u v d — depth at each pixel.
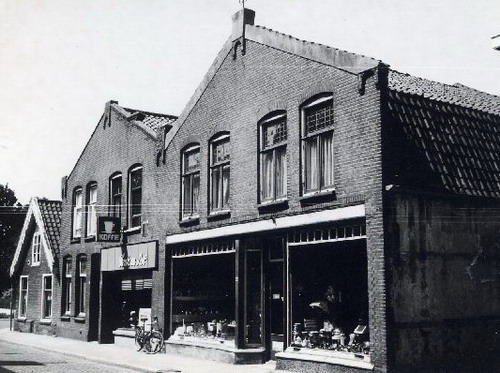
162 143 18.72
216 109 16.38
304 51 13.38
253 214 14.62
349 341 12.05
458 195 12.01
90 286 22.48
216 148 16.52
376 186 11.30
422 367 11.18
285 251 13.73
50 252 25.62
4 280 45.75
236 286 15.06
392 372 10.76
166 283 18.02
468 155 12.76
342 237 12.31
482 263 12.44
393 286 11.05
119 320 21.27
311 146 13.27
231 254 15.88
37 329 26.80
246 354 14.69
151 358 16.28
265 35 14.69
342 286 12.40
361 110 11.84
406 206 11.47
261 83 14.71
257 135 14.70
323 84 12.80
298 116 13.42
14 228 46.34
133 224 20.31
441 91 15.48
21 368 14.39
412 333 11.16
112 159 21.80
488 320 12.35
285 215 13.48
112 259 20.91
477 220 12.50
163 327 17.78
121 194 21.05
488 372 12.20
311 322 13.01
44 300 26.66
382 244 11.05
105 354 17.44
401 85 13.61
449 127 12.81
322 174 12.90
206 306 16.59
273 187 14.26
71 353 17.95
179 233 17.41
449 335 11.70
